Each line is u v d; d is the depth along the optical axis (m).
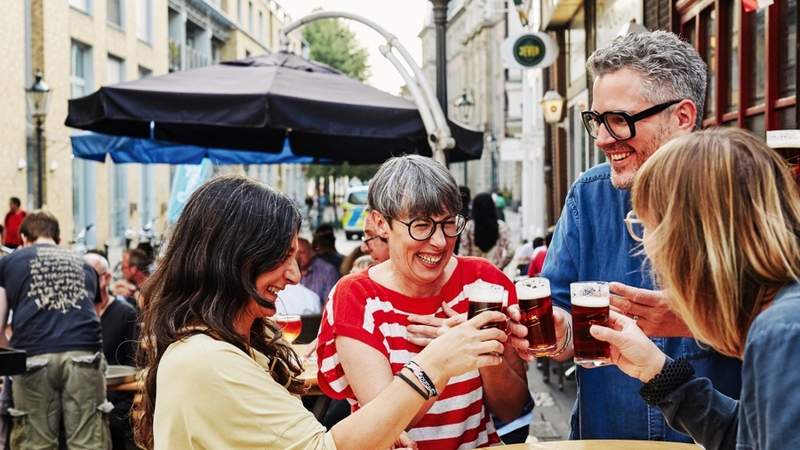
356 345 2.56
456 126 7.33
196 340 1.97
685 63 2.55
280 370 2.28
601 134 2.62
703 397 1.91
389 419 2.02
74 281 5.49
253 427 1.92
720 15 6.28
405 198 2.52
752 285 1.58
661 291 2.28
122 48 26.23
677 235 1.63
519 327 2.35
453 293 2.68
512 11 24.22
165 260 2.09
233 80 6.50
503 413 2.76
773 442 1.42
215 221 2.05
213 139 8.47
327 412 4.85
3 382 5.47
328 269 7.70
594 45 12.00
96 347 5.53
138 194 27.73
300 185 54.69
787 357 1.43
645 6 8.58
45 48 20.84
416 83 6.43
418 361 2.08
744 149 1.62
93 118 6.33
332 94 6.43
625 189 2.64
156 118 6.17
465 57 63.47
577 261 2.85
